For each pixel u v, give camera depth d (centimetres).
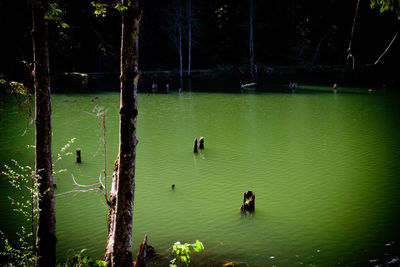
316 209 1703
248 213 1673
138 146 2770
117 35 5378
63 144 2742
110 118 3691
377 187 1936
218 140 2914
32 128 3225
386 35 6331
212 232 1507
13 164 2288
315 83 6731
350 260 1276
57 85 6309
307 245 1390
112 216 1065
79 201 1811
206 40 8419
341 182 2017
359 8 861
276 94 5419
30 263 1130
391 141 2798
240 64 8288
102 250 1380
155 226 1563
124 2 826
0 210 1675
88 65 7075
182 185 2017
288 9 8575
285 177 2112
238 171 2220
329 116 3772
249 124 3456
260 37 8725
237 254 1334
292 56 8625
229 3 8238
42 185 1009
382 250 1334
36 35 962
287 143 2802
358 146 2688
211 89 6072
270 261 1284
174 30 7831
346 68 8269
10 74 1009
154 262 1273
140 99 5075
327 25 8431
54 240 1043
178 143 2838
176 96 5341
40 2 916
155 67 7856
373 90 5747
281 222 1581
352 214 1639
